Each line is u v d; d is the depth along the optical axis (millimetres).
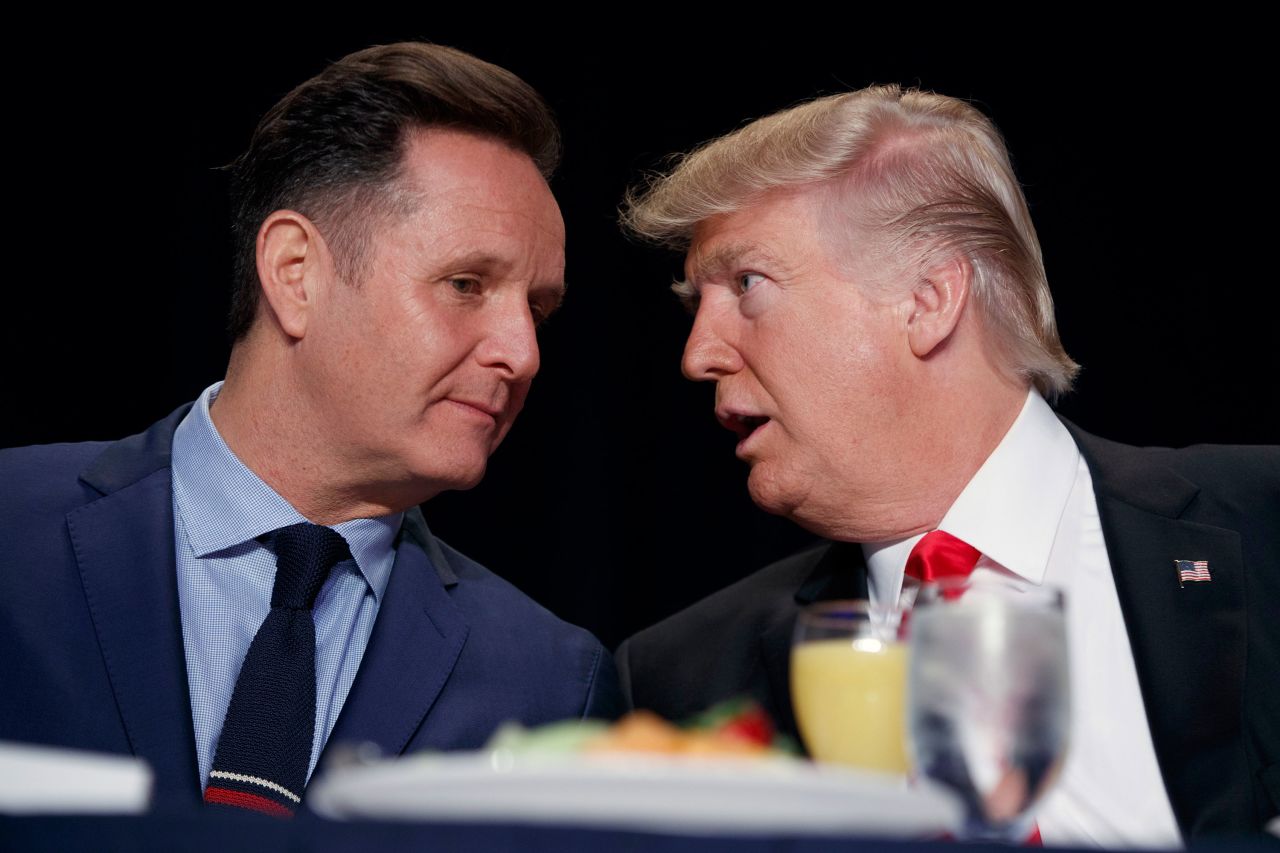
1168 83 3469
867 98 1896
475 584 1790
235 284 1700
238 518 1592
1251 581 1682
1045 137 3486
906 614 1181
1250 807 1534
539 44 3455
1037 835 1489
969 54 3502
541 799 728
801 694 1083
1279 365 3379
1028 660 889
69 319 3289
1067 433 1872
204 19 3361
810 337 1763
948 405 1778
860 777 759
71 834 654
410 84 1633
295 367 1617
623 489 3426
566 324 3430
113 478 1628
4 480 1608
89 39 3338
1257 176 3430
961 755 882
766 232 1791
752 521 3439
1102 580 1729
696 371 1860
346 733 1547
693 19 3506
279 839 648
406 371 1581
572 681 1700
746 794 721
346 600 1641
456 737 1585
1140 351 3424
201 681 1528
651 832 646
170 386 3246
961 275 1768
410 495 1662
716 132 3486
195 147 3328
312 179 1624
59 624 1494
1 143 3297
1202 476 1791
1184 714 1593
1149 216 3455
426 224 1595
